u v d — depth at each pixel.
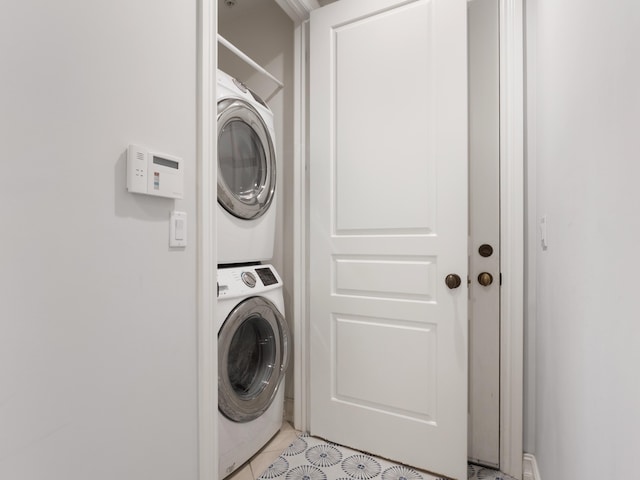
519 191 1.44
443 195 1.47
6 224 0.62
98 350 0.77
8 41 0.62
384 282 1.58
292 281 1.94
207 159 1.04
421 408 1.51
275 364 1.66
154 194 0.87
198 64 1.03
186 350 1.00
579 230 0.75
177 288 0.97
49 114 0.68
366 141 1.62
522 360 1.45
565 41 0.90
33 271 0.65
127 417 0.83
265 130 1.71
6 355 0.62
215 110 1.07
